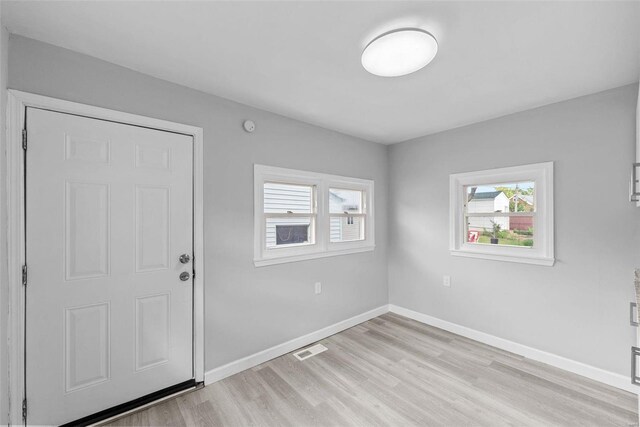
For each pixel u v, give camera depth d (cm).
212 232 220
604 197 216
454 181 307
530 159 253
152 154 193
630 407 187
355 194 346
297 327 278
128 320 183
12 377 147
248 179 242
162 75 193
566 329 234
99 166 173
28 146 152
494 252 279
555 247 239
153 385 194
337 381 219
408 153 351
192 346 210
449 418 179
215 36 152
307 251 288
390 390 208
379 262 363
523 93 221
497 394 202
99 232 173
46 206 157
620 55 168
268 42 158
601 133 217
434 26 144
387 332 311
